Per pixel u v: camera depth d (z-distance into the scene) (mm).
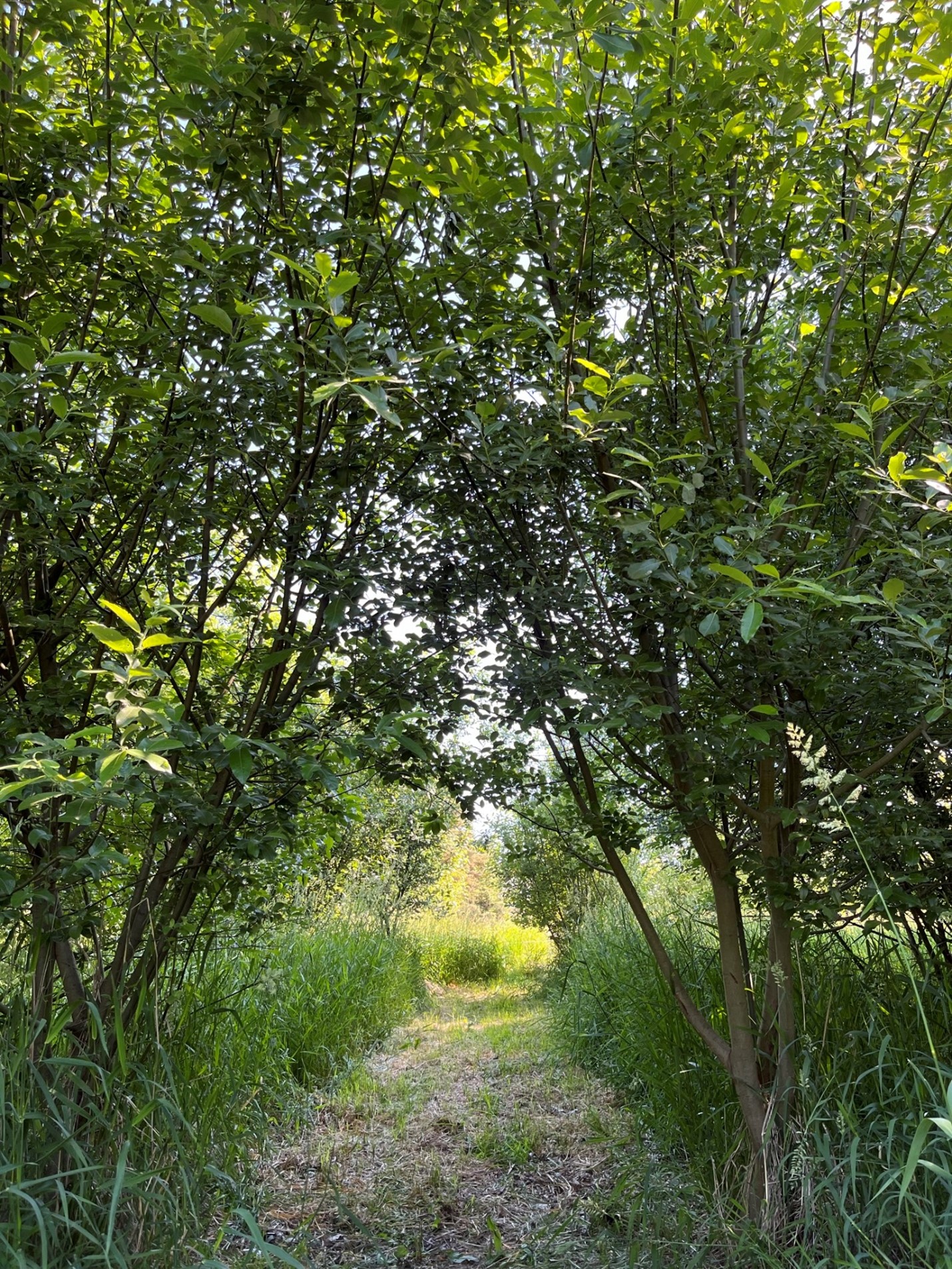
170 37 2283
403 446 2688
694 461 2602
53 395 2000
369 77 2344
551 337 2326
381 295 2588
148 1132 2352
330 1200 3184
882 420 2445
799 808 2342
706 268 2998
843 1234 2117
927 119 2434
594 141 2359
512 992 8883
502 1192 3279
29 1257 1896
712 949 3857
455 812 10242
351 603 2531
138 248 2309
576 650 2627
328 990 5340
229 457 2455
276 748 2072
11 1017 2230
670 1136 3334
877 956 2887
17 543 2521
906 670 2115
